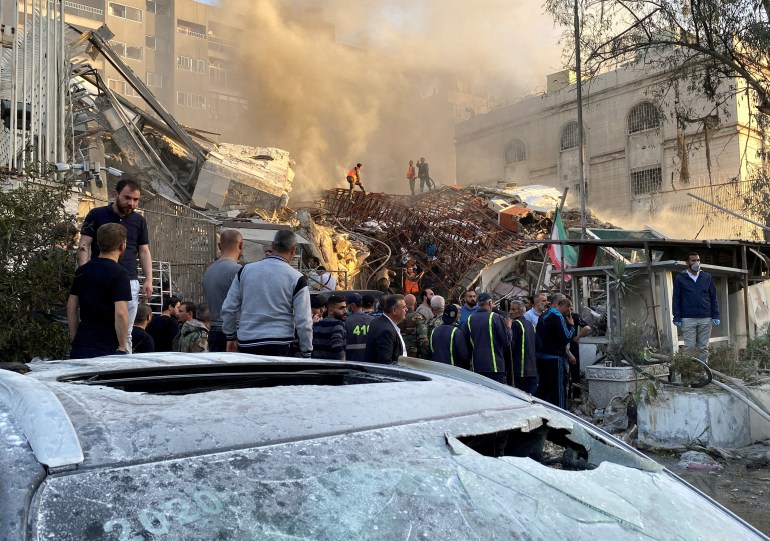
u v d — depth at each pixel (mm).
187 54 59406
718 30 14445
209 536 1068
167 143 19125
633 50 15781
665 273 9711
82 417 1240
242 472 1192
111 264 4145
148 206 14406
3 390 1381
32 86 8688
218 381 2115
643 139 38000
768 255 11734
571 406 9414
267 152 22438
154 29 58219
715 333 11148
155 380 1939
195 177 18656
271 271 4684
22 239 4910
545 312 9172
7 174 6715
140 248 5168
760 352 9617
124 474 1112
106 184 15523
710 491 5742
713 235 19922
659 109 17609
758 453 6969
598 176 40375
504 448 1742
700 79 15930
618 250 11734
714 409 7164
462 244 22812
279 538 1113
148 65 57781
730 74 15234
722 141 33719
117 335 4078
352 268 20578
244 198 18516
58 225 5168
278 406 1441
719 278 11133
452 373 2094
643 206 37844
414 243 23141
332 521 1173
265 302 4648
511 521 1350
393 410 1552
